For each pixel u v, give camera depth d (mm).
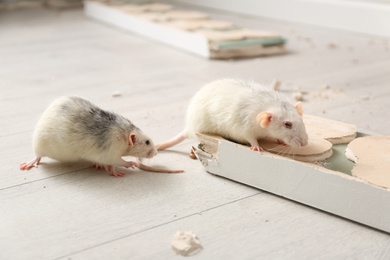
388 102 1311
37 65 1609
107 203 930
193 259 825
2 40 1954
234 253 834
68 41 1959
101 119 992
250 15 2445
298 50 1794
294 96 1336
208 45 1673
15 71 1551
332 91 1387
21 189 964
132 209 916
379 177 903
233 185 978
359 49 1778
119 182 985
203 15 2141
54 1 2768
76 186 974
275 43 1758
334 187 893
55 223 886
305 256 831
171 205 926
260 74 1520
